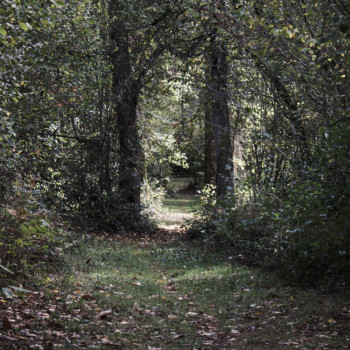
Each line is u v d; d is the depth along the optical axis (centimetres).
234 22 1066
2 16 841
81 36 1384
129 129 1884
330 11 903
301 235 909
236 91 1265
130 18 1612
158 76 1900
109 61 1730
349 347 516
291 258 917
